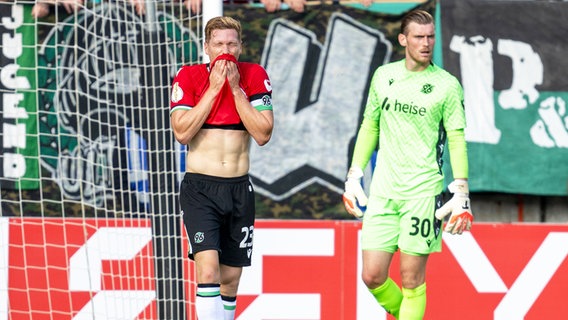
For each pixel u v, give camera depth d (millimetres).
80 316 23047
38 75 24312
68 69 24328
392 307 20125
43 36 24312
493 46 24234
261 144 18109
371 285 19734
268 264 23094
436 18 24344
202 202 17906
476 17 24297
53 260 23016
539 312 23078
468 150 24156
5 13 24219
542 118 24172
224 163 18031
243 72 18391
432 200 18906
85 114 24281
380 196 19312
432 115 18812
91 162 24234
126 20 23672
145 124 23875
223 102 18047
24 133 24297
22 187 24375
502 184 24203
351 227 23156
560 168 24141
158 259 22703
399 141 19000
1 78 24281
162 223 22766
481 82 24219
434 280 23156
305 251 23141
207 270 17531
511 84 24188
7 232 23031
